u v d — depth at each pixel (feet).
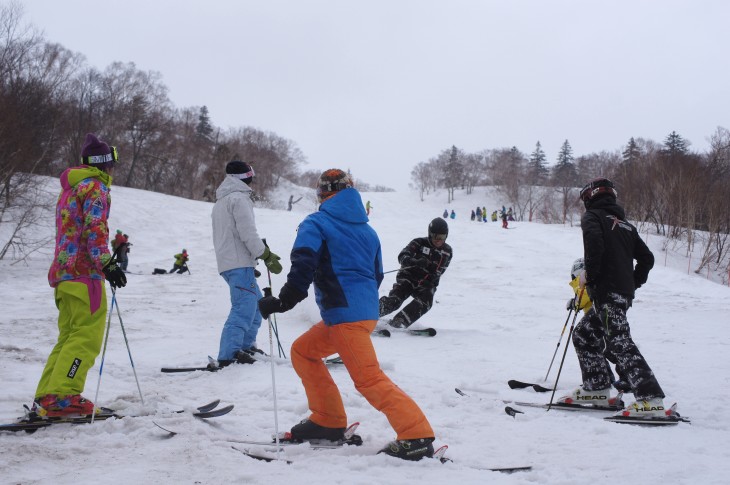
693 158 163.22
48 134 100.53
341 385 16.78
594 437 12.50
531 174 402.52
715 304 47.57
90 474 9.26
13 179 74.49
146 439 11.18
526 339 27.96
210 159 239.50
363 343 10.68
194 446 10.72
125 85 205.26
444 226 28.30
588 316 16.21
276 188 328.29
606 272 14.89
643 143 382.22
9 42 96.12
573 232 102.32
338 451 10.91
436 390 16.89
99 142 13.12
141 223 102.99
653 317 38.29
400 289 28.63
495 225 115.65
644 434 12.85
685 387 18.01
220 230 19.72
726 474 10.10
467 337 28.12
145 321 30.99
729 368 21.16
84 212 12.56
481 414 14.56
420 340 27.07
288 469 9.78
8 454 10.00
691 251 118.21
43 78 106.32
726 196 136.15
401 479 9.43
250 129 357.20
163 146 215.72
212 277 60.90
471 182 388.78
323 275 10.91
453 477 9.63
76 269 12.58
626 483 9.71
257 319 20.80
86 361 12.49
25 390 15.11
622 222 15.25
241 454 10.50
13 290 46.29
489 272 67.05
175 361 20.57
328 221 10.96
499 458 11.14
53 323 28.71
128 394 15.28
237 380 17.34
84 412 12.42
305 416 13.66
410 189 412.57
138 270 68.23
